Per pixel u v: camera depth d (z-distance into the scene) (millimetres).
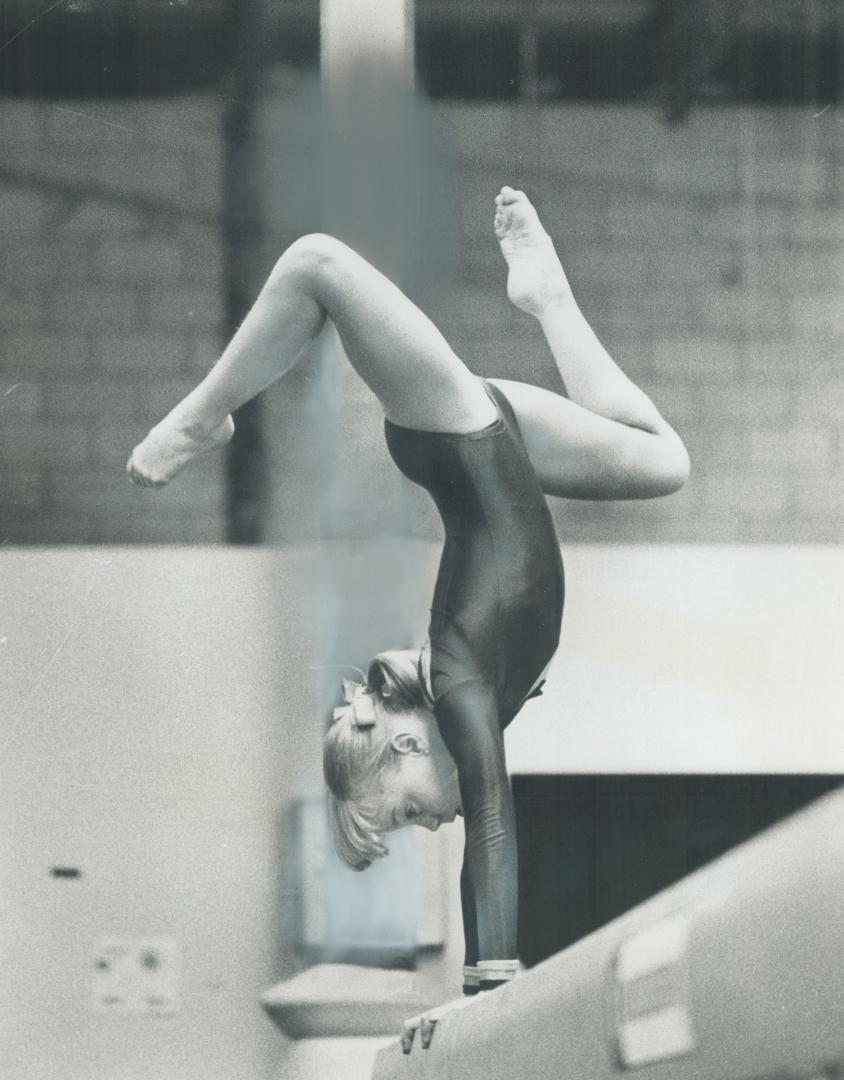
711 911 3604
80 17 6379
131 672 6098
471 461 6117
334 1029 5879
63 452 6219
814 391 6168
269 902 5969
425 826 5980
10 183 6328
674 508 6117
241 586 6145
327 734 6043
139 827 6031
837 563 6082
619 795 5973
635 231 6230
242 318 6242
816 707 6027
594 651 6059
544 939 5879
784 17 6340
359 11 6332
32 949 5965
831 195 6254
